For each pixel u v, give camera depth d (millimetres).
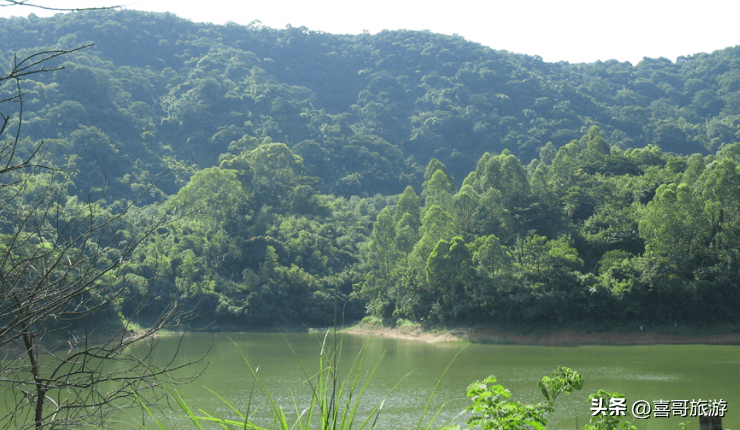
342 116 188000
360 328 85125
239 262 100250
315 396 3891
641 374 41312
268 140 160375
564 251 72250
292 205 125625
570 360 49688
